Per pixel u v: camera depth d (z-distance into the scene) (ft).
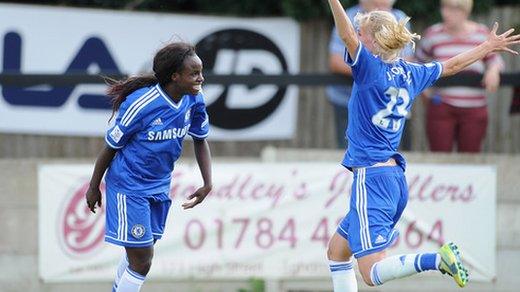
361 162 83.35
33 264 120.16
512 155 121.19
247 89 138.21
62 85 121.29
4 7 136.26
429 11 138.92
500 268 121.60
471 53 85.76
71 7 138.72
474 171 120.78
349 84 121.70
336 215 119.24
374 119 82.79
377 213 82.89
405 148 135.44
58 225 119.14
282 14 140.46
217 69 139.13
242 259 119.03
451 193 120.47
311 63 140.56
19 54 136.77
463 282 77.77
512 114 135.44
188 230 118.52
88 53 137.69
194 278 118.83
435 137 125.80
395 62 83.71
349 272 88.28
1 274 120.26
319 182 119.44
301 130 140.77
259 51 139.54
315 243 119.24
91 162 119.44
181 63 82.64
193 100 85.76
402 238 119.65
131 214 86.28
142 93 83.56
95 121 137.49
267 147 127.13
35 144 137.80
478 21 141.18
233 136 138.41
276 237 119.24
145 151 84.99
